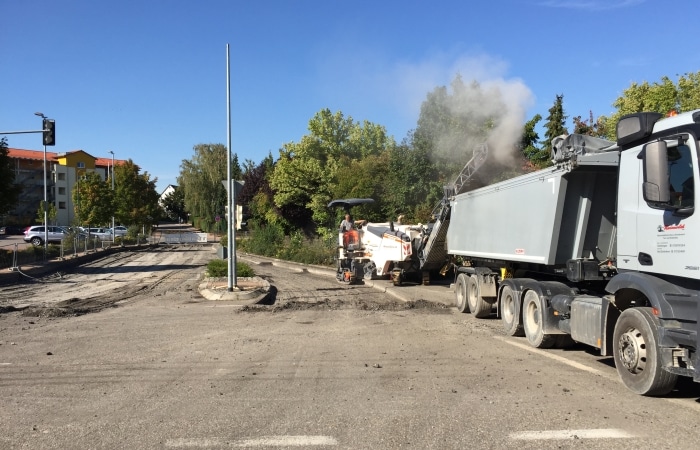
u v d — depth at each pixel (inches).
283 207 1529.3
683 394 257.1
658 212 248.8
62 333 436.5
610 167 341.1
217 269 876.6
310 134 1759.4
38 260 1222.9
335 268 1017.5
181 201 5236.2
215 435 206.1
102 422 221.9
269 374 301.1
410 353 355.9
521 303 404.2
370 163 1184.2
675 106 761.0
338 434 206.7
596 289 368.5
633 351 256.5
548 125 882.8
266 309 578.6
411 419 223.3
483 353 355.9
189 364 326.3
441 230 645.3
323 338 412.2
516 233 421.4
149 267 1196.5
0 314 544.1
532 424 216.4
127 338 414.3
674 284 241.9
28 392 267.1
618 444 195.5
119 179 2268.7
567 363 326.0
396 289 730.8
